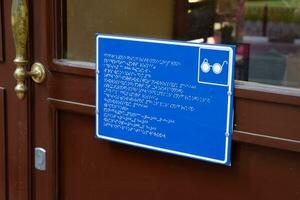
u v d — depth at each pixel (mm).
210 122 1620
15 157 2117
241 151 1621
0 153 2150
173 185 1780
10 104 2092
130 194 1880
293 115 1515
